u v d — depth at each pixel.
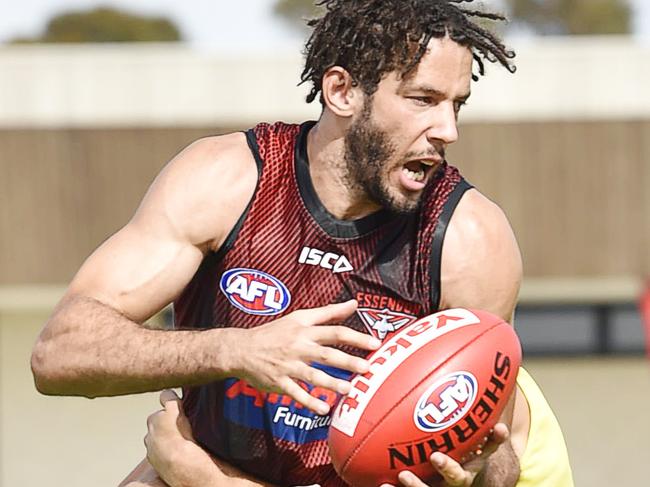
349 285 7.89
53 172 19.44
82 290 7.84
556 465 10.02
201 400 8.32
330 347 7.65
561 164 19.17
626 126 19.09
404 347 7.44
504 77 19.39
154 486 8.59
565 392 20.09
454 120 7.44
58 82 19.59
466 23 7.48
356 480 7.45
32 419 20.55
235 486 8.17
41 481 19.72
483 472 7.96
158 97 19.55
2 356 20.33
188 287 8.23
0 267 19.55
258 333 7.03
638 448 19.62
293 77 19.61
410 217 7.98
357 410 7.35
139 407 21.00
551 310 20.27
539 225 19.22
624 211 19.19
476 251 7.99
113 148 19.42
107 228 19.45
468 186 8.19
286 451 8.06
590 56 19.41
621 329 20.19
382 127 7.47
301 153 7.93
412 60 7.30
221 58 19.59
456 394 7.24
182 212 7.88
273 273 7.89
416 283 7.98
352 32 7.50
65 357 7.59
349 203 7.80
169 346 7.29
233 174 7.95
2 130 19.39
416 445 7.26
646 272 19.23
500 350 7.44
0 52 19.66
